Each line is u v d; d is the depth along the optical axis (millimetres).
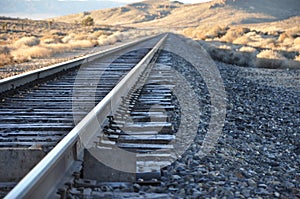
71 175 4832
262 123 10906
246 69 29359
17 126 7578
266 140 9172
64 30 101562
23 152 5266
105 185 4984
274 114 12484
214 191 5094
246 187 5465
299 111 13359
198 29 94562
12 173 5223
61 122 8094
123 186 4996
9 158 5230
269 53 34812
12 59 24422
